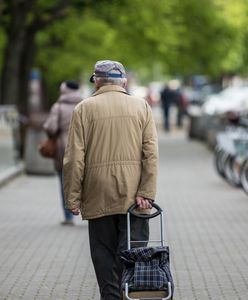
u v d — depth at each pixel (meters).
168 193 27.16
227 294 13.09
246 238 18.28
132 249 10.63
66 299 12.84
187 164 38.62
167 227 19.91
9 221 20.94
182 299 12.76
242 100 74.50
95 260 11.48
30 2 39.84
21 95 43.97
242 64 65.56
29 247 17.25
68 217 20.17
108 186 11.24
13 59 40.84
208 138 47.75
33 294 13.16
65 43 50.12
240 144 28.39
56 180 31.28
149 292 10.38
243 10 52.00
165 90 65.38
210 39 52.59
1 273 14.72
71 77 52.31
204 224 20.36
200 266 15.24
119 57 50.59
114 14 46.94
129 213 11.08
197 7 49.94
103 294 11.48
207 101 80.81
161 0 46.34
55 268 15.11
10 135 32.19
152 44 49.72
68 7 43.44
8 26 41.66
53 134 19.62
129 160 11.30
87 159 11.35
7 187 28.89
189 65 54.69
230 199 25.41
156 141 11.38
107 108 11.38
